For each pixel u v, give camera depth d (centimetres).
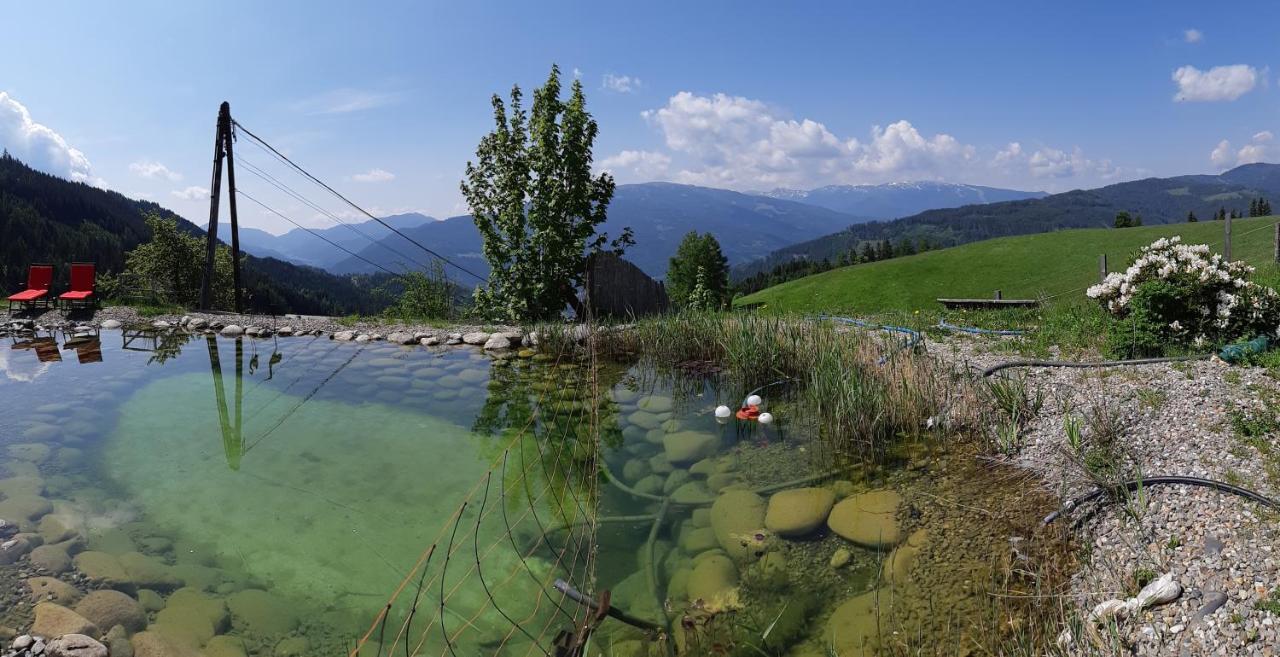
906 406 578
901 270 5319
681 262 4922
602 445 597
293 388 801
